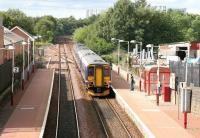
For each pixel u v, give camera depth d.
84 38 133.00
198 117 33.34
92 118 35.47
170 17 116.94
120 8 105.38
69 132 30.22
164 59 64.00
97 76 46.62
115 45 101.38
